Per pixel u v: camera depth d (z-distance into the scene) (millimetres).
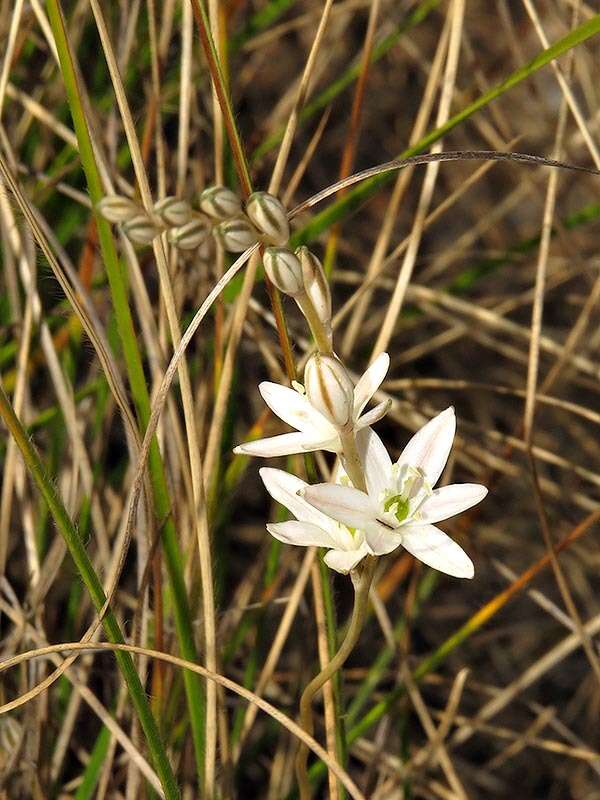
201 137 321
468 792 365
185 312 299
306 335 313
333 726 228
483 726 312
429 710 323
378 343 262
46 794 262
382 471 194
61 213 309
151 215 175
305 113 335
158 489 223
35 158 317
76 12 303
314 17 402
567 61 276
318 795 323
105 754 251
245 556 375
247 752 300
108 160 282
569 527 389
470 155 205
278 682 337
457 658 389
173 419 255
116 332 282
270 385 192
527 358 356
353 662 363
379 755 292
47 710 264
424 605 387
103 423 285
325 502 183
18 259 283
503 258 333
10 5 303
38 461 197
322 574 217
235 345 244
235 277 262
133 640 236
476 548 327
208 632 227
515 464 364
